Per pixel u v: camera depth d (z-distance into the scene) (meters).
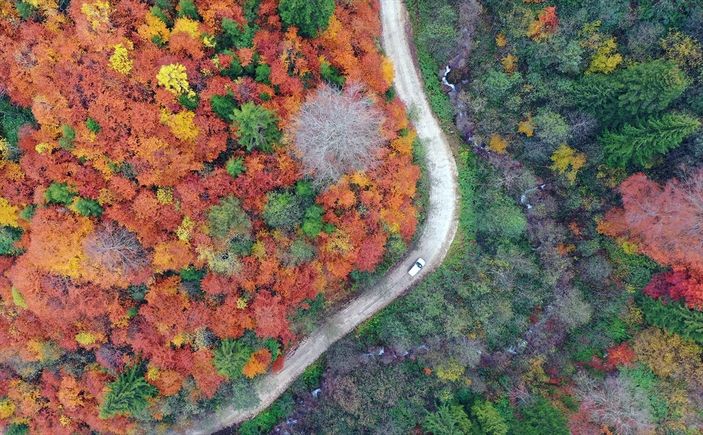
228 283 50.44
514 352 61.03
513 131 58.50
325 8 46.91
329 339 61.09
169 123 45.19
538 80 56.16
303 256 51.12
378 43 57.78
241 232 48.53
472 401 59.06
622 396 54.97
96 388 52.28
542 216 60.22
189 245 48.72
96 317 50.78
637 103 50.53
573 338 61.19
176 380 53.38
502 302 59.03
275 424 61.88
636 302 58.81
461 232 60.84
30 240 48.59
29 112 47.59
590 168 57.66
